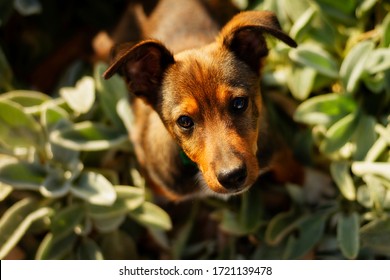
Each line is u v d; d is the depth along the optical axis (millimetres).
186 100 1019
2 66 1193
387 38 1091
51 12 1266
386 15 1114
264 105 1095
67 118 1131
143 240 1175
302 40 1133
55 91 1221
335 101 1100
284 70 1144
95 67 1209
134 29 1193
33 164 1122
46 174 1124
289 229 1104
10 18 1259
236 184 1000
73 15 1273
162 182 1114
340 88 1128
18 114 1119
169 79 1031
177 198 1122
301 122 1131
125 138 1137
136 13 1197
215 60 1021
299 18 1111
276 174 1128
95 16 1262
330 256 1116
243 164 1001
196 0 1158
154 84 1049
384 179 1064
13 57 1268
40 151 1137
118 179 1158
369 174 1076
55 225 1104
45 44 1271
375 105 1113
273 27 1003
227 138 1006
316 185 1131
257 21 1010
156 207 1116
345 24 1129
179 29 1145
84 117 1165
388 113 1108
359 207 1103
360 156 1091
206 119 1015
